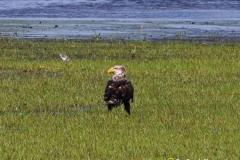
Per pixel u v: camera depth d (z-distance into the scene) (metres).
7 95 90.50
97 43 182.88
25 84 100.69
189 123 71.06
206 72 116.94
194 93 92.81
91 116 75.38
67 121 72.50
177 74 113.94
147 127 69.00
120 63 130.25
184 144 60.78
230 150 58.47
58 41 189.75
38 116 76.06
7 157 55.69
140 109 80.06
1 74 113.75
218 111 78.88
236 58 142.62
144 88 96.75
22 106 83.06
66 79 106.81
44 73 115.44
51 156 56.31
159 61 134.88
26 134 65.38
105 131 66.69
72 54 151.75
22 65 126.38
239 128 68.62
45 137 63.88
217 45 179.50
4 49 161.88
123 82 75.38
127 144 60.62
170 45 176.38
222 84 101.88
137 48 166.88
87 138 63.41
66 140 62.62
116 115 75.75
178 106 82.56
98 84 101.31
